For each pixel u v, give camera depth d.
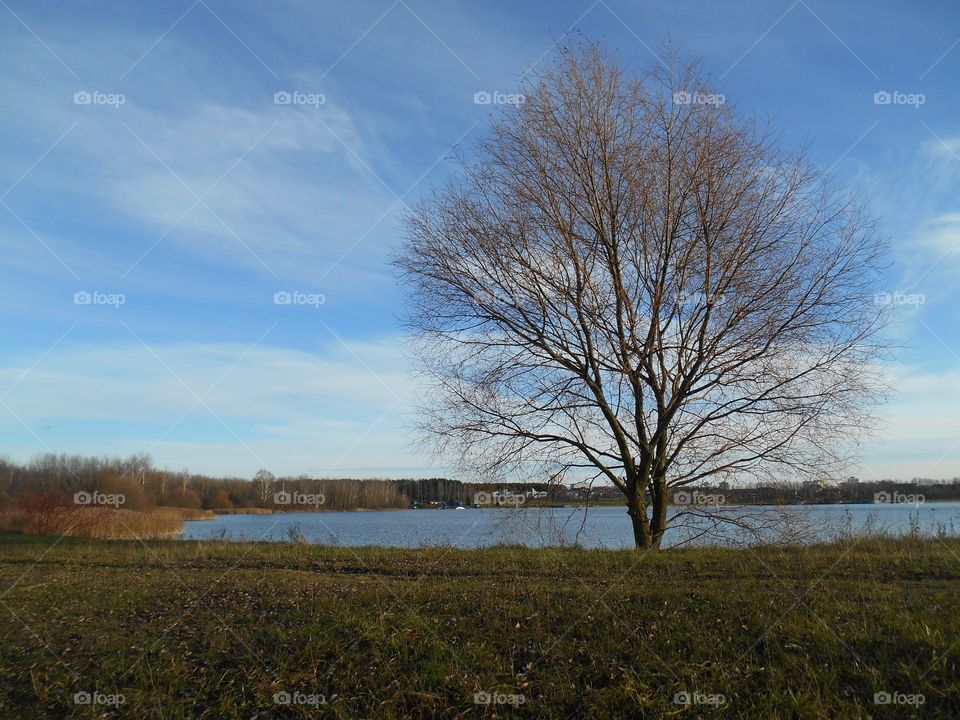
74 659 8.59
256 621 9.38
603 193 16.91
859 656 6.99
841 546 13.32
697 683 6.82
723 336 16.02
